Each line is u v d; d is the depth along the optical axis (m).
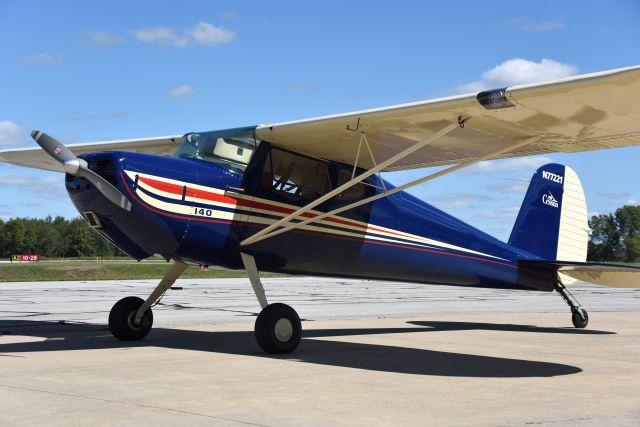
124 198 6.42
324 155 7.86
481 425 3.74
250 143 7.36
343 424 3.74
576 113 6.14
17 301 14.76
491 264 9.58
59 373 5.38
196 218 6.88
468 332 9.45
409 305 14.64
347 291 21.14
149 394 4.53
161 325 9.61
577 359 6.66
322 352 7.00
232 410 4.06
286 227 7.29
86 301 14.79
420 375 5.49
